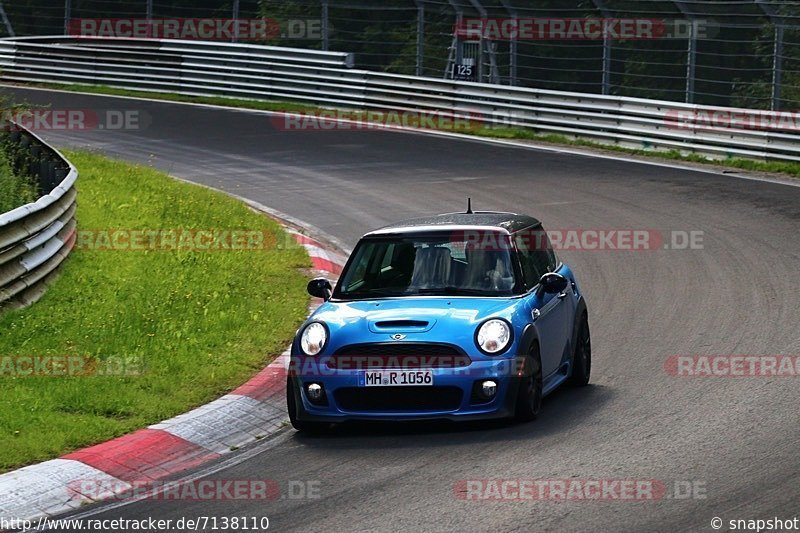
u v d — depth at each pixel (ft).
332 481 76.95
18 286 125.18
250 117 331.98
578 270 158.51
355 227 192.85
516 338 89.66
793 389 96.73
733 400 94.22
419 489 73.77
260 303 136.77
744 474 73.67
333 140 293.23
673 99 391.45
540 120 296.71
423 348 88.69
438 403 88.84
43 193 184.96
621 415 91.50
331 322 92.38
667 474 74.43
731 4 271.90
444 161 259.60
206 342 116.98
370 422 94.94
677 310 133.28
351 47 449.48
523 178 235.40
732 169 246.27
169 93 374.84
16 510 72.33
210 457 85.76
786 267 153.79
